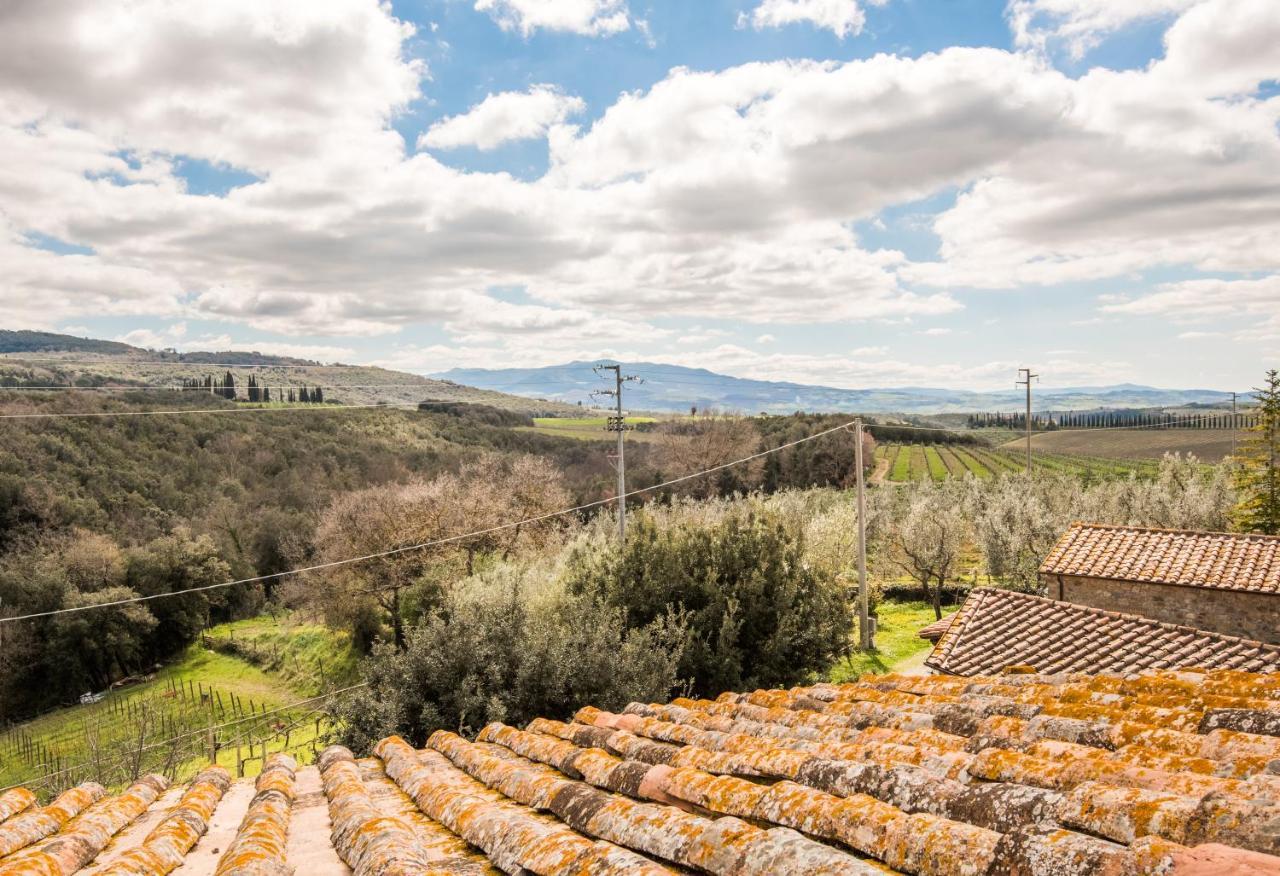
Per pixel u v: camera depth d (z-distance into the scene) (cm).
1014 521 3538
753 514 2081
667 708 758
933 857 267
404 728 1243
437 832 445
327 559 4041
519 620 1416
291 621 4756
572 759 545
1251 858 209
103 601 4078
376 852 365
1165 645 1266
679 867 302
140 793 627
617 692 1359
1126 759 382
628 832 345
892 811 305
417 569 3875
